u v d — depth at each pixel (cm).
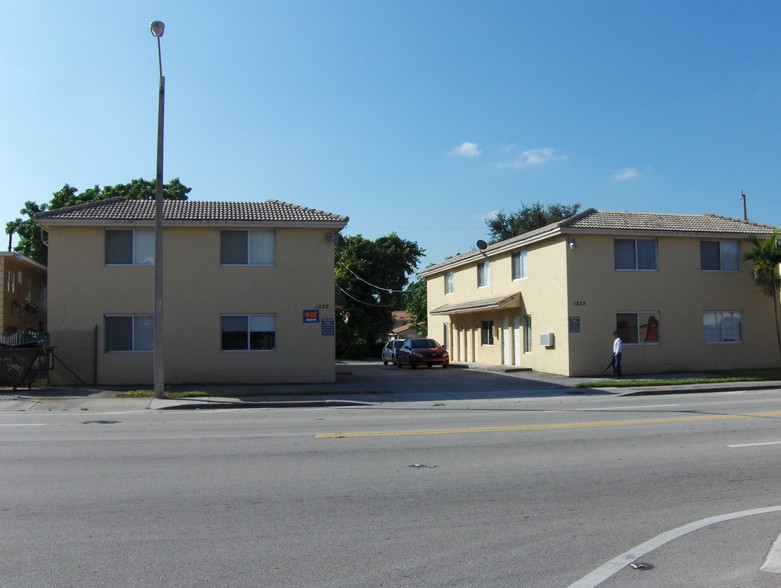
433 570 562
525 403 1905
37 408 1798
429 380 2600
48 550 607
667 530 669
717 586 528
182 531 664
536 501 776
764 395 2075
